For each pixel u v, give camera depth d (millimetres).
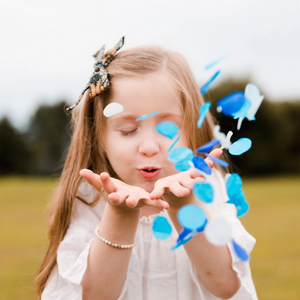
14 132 13055
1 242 2744
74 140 747
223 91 9727
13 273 1982
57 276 647
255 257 2289
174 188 509
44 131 13242
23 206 4887
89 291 577
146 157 602
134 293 649
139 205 515
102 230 569
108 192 513
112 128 626
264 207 4387
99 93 646
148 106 608
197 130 695
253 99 444
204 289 635
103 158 701
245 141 458
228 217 688
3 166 13031
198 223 404
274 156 10500
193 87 721
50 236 716
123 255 569
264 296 1627
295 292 1661
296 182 8508
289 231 3045
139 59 676
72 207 703
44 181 10742
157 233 448
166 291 660
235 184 453
